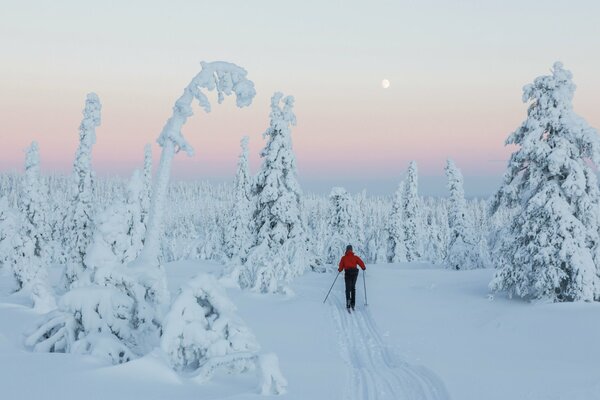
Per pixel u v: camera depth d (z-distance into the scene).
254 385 7.60
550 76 20.33
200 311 8.28
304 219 31.41
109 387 6.61
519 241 19.89
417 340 13.59
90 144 33.16
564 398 7.51
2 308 17.98
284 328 15.05
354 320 16.70
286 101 30.11
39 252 34.66
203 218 138.38
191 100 9.82
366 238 71.81
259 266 23.00
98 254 9.42
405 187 60.03
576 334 13.60
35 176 34.75
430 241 67.81
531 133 20.11
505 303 19.09
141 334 9.24
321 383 8.29
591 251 18.67
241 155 48.53
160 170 10.02
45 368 7.28
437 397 7.86
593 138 19.11
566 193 18.98
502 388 8.06
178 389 6.94
